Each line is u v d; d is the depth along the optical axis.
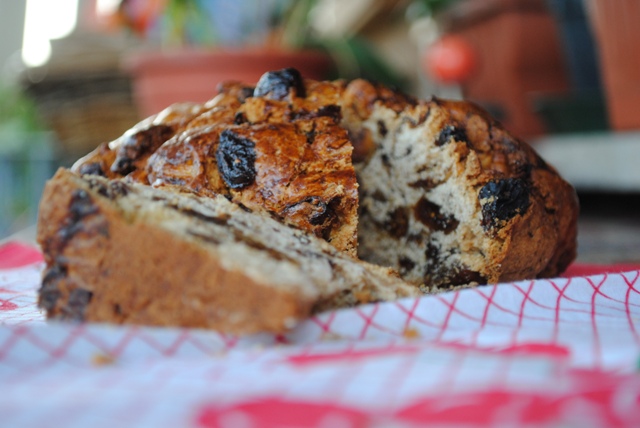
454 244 0.22
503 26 0.65
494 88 0.69
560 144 0.57
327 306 0.17
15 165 0.65
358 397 0.12
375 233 0.23
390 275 0.18
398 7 0.81
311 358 0.14
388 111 0.23
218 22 0.45
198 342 0.15
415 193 0.22
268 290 0.15
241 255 0.16
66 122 0.55
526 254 0.22
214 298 0.16
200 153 0.20
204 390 0.12
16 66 0.56
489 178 0.21
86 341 0.15
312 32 0.53
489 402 0.11
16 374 0.14
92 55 0.51
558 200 0.23
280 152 0.20
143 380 0.13
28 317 0.19
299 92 0.22
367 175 0.23
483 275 0.21
